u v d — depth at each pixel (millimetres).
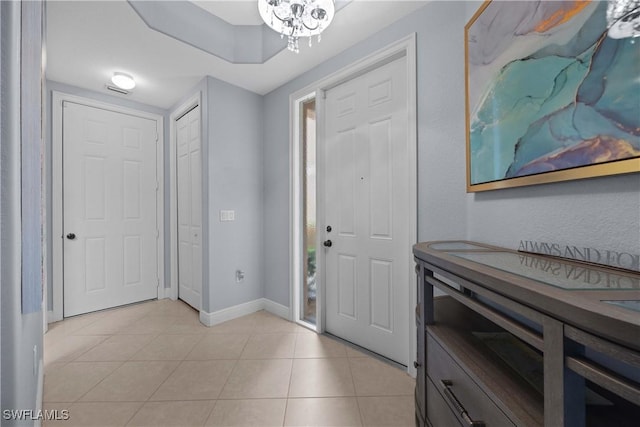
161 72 2480
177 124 3273
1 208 586
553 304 509
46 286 2498
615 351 410
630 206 727
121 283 3023
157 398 1543
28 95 756
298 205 2680
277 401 1521
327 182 2381
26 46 740
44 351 2062
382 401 1521
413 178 1724
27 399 850
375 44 1937
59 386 1644
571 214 897
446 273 919
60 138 2639
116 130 2992
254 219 2922
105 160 2920
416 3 1661
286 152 2727
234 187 2766
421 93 1692
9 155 590
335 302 2330
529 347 891
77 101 2734
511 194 1174
